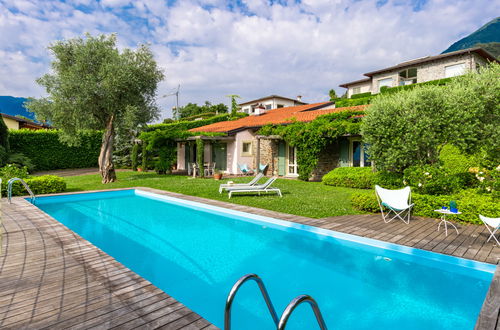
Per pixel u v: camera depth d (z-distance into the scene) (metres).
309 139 14.38
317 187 12.97
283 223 7.21
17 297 3.36
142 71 14.23
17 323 2.83
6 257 4.69
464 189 8.02
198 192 11.91
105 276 3.95
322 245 6.03
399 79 27.61
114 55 13.39
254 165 19.84
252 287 4.31
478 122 8.08
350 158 15.32
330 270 4.85
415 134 8.55
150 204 10.58
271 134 16.77
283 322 1.87
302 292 4.15
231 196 10.91
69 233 6.13
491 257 4.62
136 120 14.02
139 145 24.62
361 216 7.55
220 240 6.42
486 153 8.48
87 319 2.91
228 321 2.20
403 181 8.88
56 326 2.79
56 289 3.56
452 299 3.86
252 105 41.03
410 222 6.86
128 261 5.28
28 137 21.80
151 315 2.98
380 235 5.86
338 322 3.41
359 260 5.23
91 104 13.71
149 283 3.74
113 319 2.90
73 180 16.64
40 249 5.11
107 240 6.49
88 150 24.64
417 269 4.83
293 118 16.88
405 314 3.54
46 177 12.19
